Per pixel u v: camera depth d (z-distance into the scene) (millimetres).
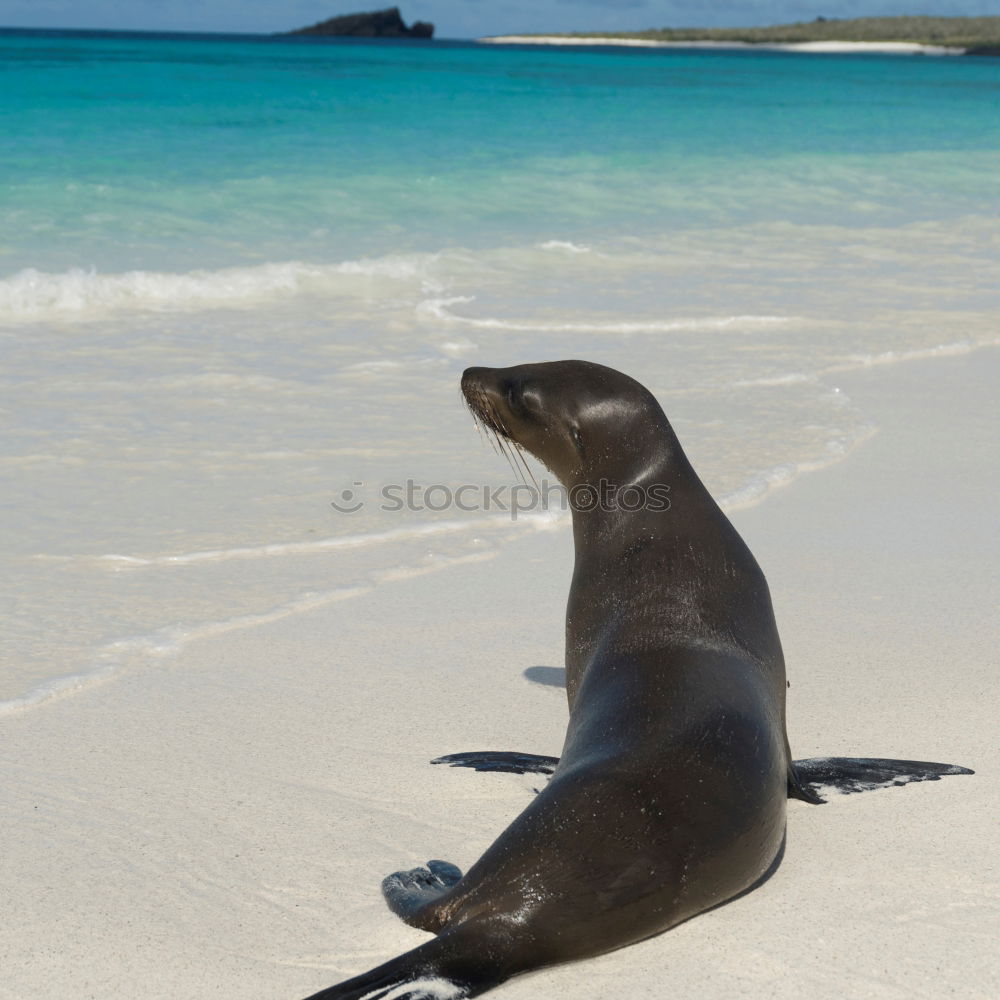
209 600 6141
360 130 25969
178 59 59938
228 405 9242
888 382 10547
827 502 7715
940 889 3641
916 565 6703
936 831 3990
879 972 3230
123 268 13297
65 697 5102
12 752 4605
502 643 5746
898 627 5859
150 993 3172
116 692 5168
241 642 5695
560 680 5359
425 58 83750
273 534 7000
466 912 3260
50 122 23781
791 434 8969
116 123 24391
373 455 8336
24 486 7531
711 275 14695
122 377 9820
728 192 21250
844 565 6691
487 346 11102
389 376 10109
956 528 7309
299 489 7691
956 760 4543
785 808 3816
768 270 15133
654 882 3287
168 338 11031
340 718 4941
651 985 3174
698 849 3354
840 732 4777
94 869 3783
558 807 3357
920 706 5020
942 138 31672
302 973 3260
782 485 8000
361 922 3480
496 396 4523
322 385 9812
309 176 19594
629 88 48344
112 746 4672
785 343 11641
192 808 4180
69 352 10469
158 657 5516
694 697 3672
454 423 9031
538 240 16297
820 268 15398
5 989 3182
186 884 3695
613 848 3289
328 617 6000
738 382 10258
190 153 21031
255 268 13180
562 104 36406
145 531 6973
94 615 5918
